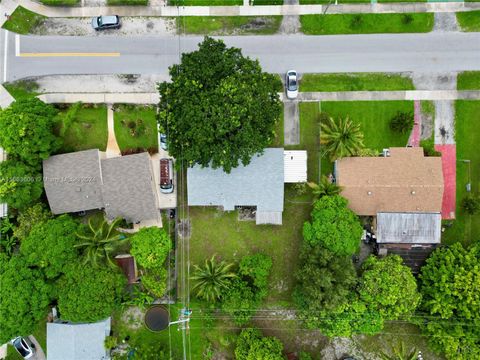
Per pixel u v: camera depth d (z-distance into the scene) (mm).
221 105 28906
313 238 32219
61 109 35844
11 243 35094
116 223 33875
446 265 32500
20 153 32344
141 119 35719
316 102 35312
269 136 31703
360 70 35281
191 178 33781
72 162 34281
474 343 31984
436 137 35250
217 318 35406
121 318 35906
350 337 35344
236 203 34031
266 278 34375
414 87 35156
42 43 36000
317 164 35406
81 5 35875
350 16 35125
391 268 31875
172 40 35656
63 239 32219
